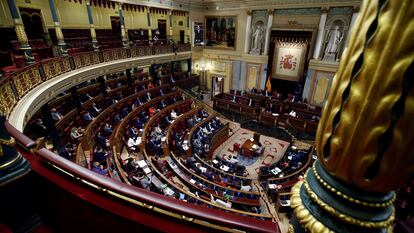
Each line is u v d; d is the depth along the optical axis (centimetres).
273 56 1652
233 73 1927
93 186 186
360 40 67
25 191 216
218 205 725
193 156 1087
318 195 79
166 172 973
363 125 63
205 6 1906
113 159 870
